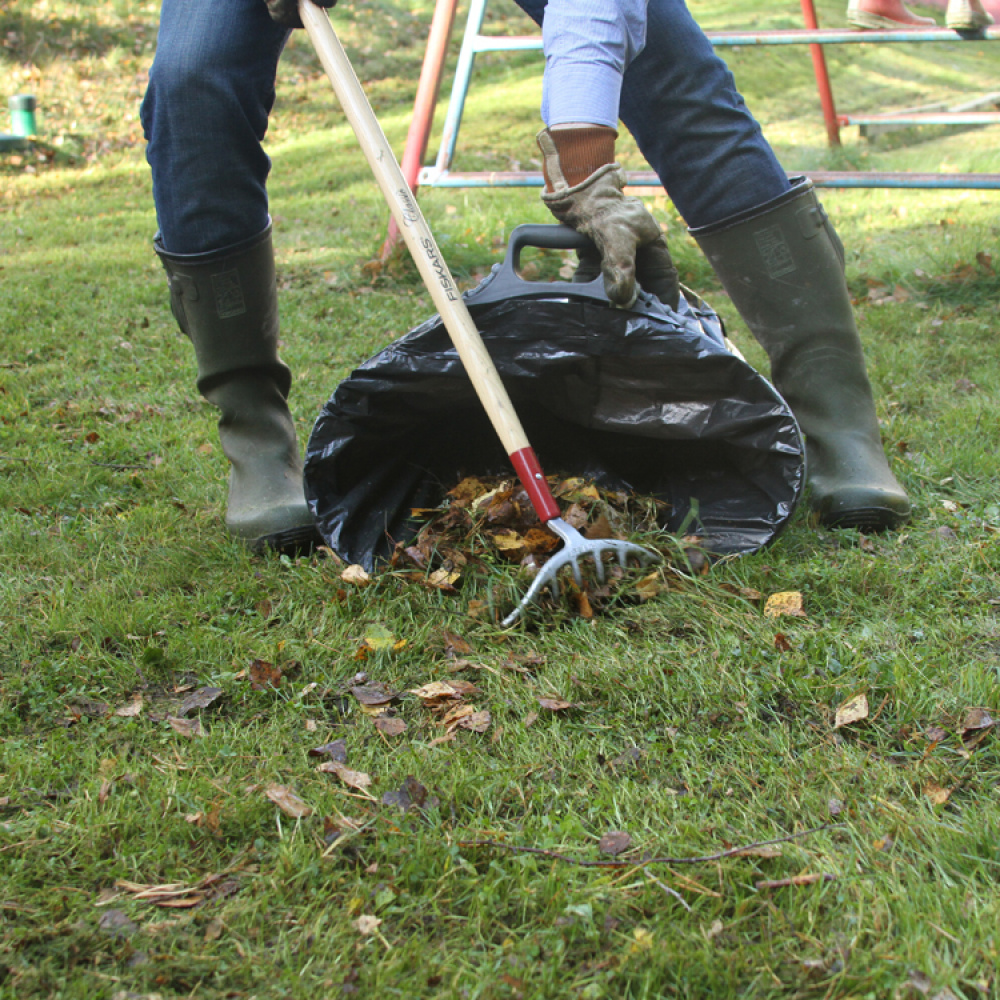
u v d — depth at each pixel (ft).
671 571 7.47
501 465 8.84
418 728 5.91
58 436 11.02
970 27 16.61
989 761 5.36
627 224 7.14
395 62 40.96
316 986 4.09
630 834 4.87
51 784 5.34
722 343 8.89
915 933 4.18
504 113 34.32
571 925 4.32
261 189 8.11
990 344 13.85
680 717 5.84
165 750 5.69
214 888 4.62
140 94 36.06
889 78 40.91
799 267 8.54
